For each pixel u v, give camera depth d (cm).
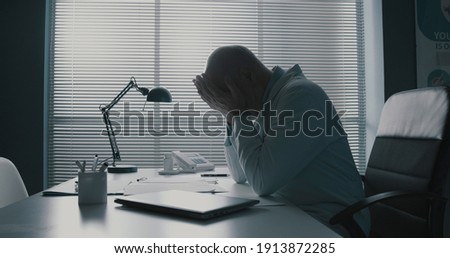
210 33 276
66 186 119
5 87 245
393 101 130
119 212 77
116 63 270
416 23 254
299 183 104
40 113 246
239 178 131
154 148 272
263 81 119
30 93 246
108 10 270
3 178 128
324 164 104
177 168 180
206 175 156
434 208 97
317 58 280
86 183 86
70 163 266
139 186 111
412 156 108
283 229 64
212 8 276
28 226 66
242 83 115
